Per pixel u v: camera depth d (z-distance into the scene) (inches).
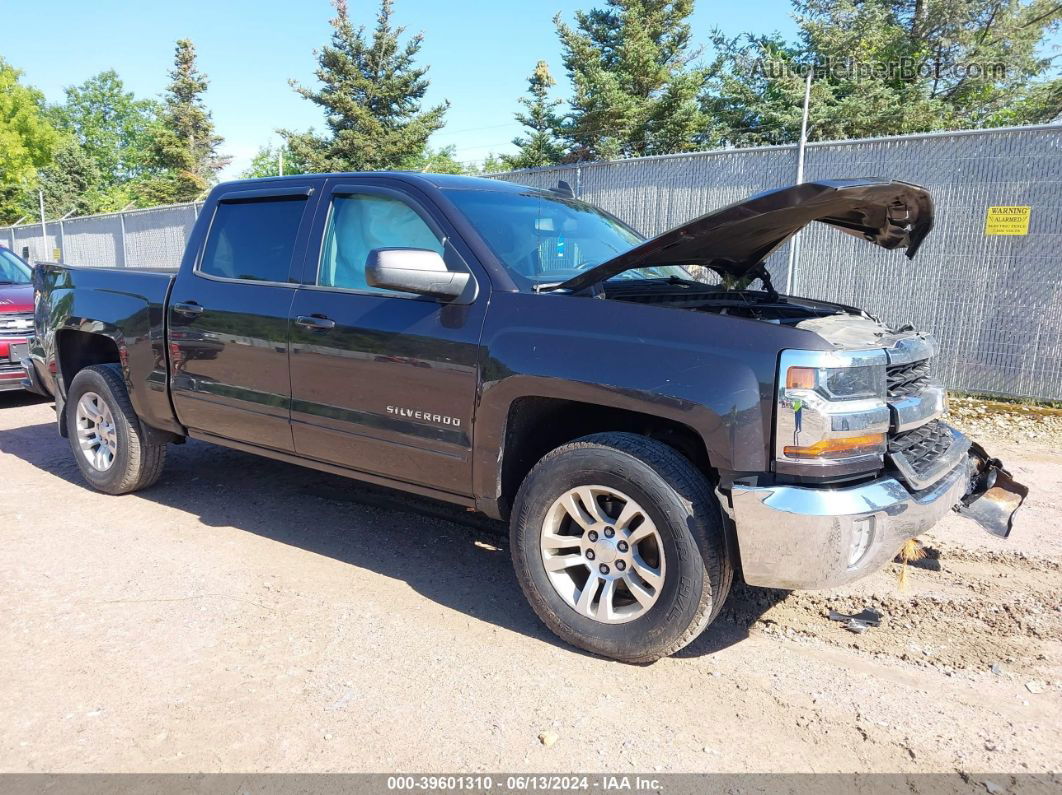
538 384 118.6
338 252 151.5
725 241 129.0
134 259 695.7
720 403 105.2
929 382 130.4
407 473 139.3
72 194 1844.2
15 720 103.3
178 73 1961.1
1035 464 228.2
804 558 102.3
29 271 350.9
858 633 130.3
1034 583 149.3
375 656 120.5
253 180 173.9
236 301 162.1
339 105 1316.4
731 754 97.8
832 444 102.2
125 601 138.1
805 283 321.4
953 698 111.0
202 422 173.6
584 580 129.0
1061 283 271.0
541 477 121.3
